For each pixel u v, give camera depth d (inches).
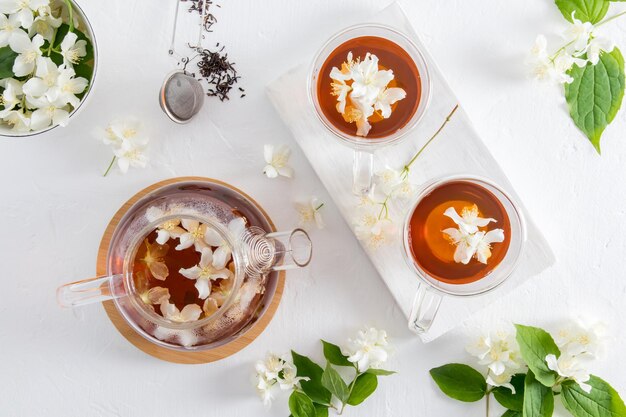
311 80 25.9
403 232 25.4
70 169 28.0
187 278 23.7
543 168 28.3
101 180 28.0
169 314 23.7
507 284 27.1
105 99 27.9
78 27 26.0
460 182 25.3
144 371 28.4
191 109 27.5
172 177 28.1
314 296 28.3
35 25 26.0
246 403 28.6
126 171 27.7
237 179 28.1
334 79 25.1
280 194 28.1
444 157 27.1
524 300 28.4
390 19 27.0
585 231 28.4
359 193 26.5
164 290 23.7
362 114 25.0
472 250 24.0
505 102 28.1
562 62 27.0
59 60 26.3
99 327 28.3
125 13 27.9
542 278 28.4
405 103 25.7
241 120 28.1
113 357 28.3
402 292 27.2
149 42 27.9
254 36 28.0
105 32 27.9
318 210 28.1
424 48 27.0
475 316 28.3
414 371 28.5
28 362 28.3
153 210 25.2
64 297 23.5
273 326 28.4
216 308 23.9
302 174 28.1
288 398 28.5
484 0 28.0
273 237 25.2
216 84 28.0
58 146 28.0
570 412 27.7
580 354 28.5
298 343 28.4
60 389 28.3
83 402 28.4
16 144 27.9
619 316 28.4
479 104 28.2
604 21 27.6
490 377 27.7
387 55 25.7
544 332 27.2
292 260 25.0
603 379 28.5
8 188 28.0
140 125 26.9
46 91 25.5
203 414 28.5
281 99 27.4
